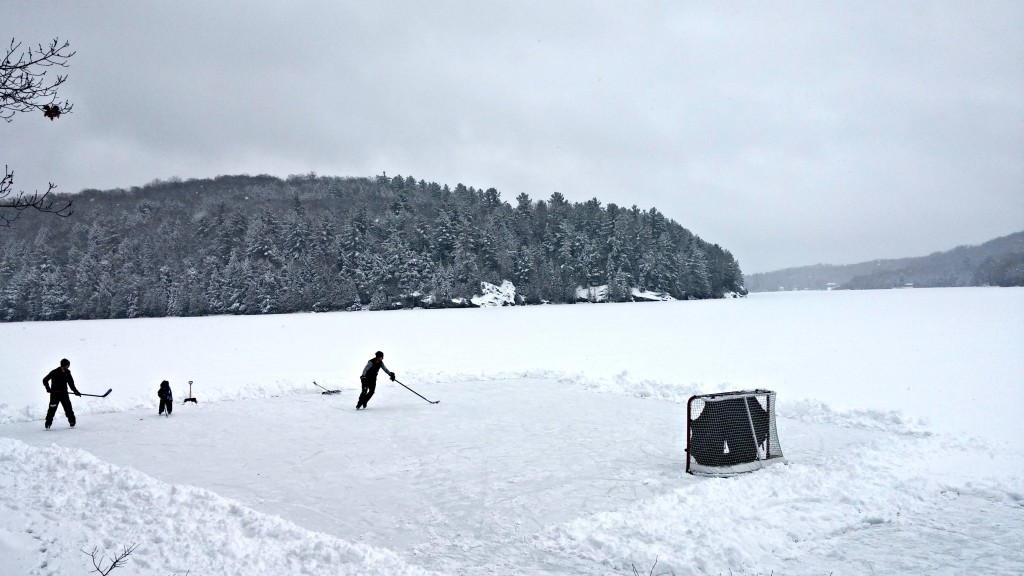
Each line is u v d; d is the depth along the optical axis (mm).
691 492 7703
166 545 5762
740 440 8727
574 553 6000
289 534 6234
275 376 21266
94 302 97000
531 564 5750
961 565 5605
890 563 5680
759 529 6488
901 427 11383
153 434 11586
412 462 9406
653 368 22094
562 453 9914
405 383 18500
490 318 60875
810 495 7508
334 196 173750
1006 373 19031
